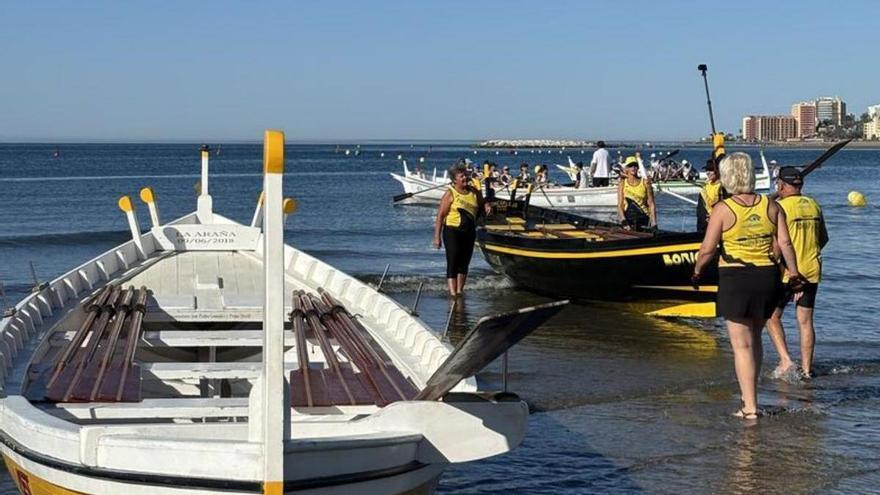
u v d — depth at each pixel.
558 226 18.00
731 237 8.45
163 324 9.12
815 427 8.49
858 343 12.05
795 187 9.93
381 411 5.23
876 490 7.04
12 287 16.66
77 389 6.21
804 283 9.00
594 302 14.99
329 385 6.43
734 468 7.48
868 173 77.62
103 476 4.77
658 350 11.59
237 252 11.73
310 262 10.56
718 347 11.79
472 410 5.27
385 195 46.94
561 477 7.33
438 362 6.81
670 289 13.56
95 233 25.47
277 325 4.44
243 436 5.24
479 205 14.77
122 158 112.81
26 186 51.59
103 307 8.52
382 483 4.94
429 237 26.83
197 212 12.89
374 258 21.69
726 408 9.09
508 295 15.80
